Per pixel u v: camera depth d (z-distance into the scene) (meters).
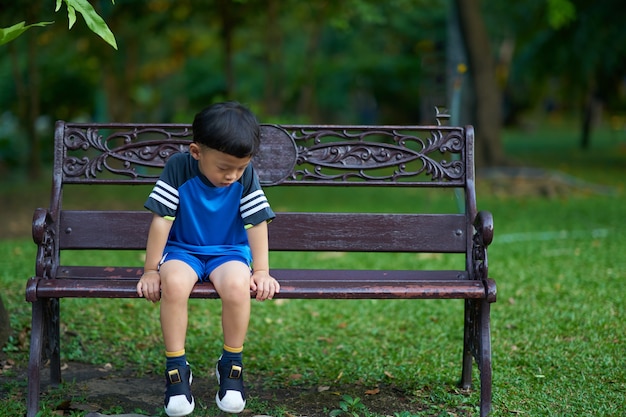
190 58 22.28
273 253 7.34
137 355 4.23
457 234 3.60
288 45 24.77
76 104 18.97
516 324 4.85
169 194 3.06
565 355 4.21
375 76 23.97
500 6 17.00
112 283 3.04
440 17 20.98
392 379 3.86
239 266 3.02
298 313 5.25
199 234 3.13
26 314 4.72
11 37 2.99
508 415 3.32
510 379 3.81
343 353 4.36
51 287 3.00
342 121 28.77
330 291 3.03
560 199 11.44
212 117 2.85
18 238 8.56
